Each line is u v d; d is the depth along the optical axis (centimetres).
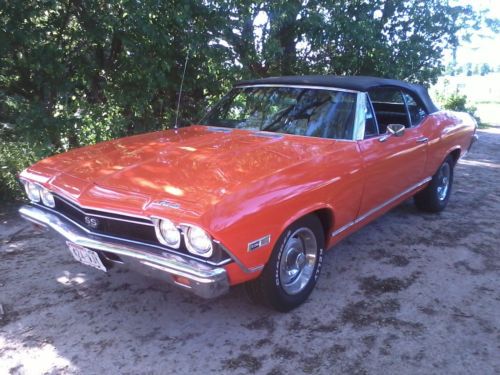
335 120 382
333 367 268
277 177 294
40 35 539
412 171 457
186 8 572
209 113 466
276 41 691
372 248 443
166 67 598
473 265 407
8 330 304
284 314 324
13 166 595
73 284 367
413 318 319
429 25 866
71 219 306
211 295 257
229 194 265
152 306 334
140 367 268
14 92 598
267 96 430
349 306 335
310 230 325
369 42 786
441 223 519
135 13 544
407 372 263
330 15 766
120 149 359
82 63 604
